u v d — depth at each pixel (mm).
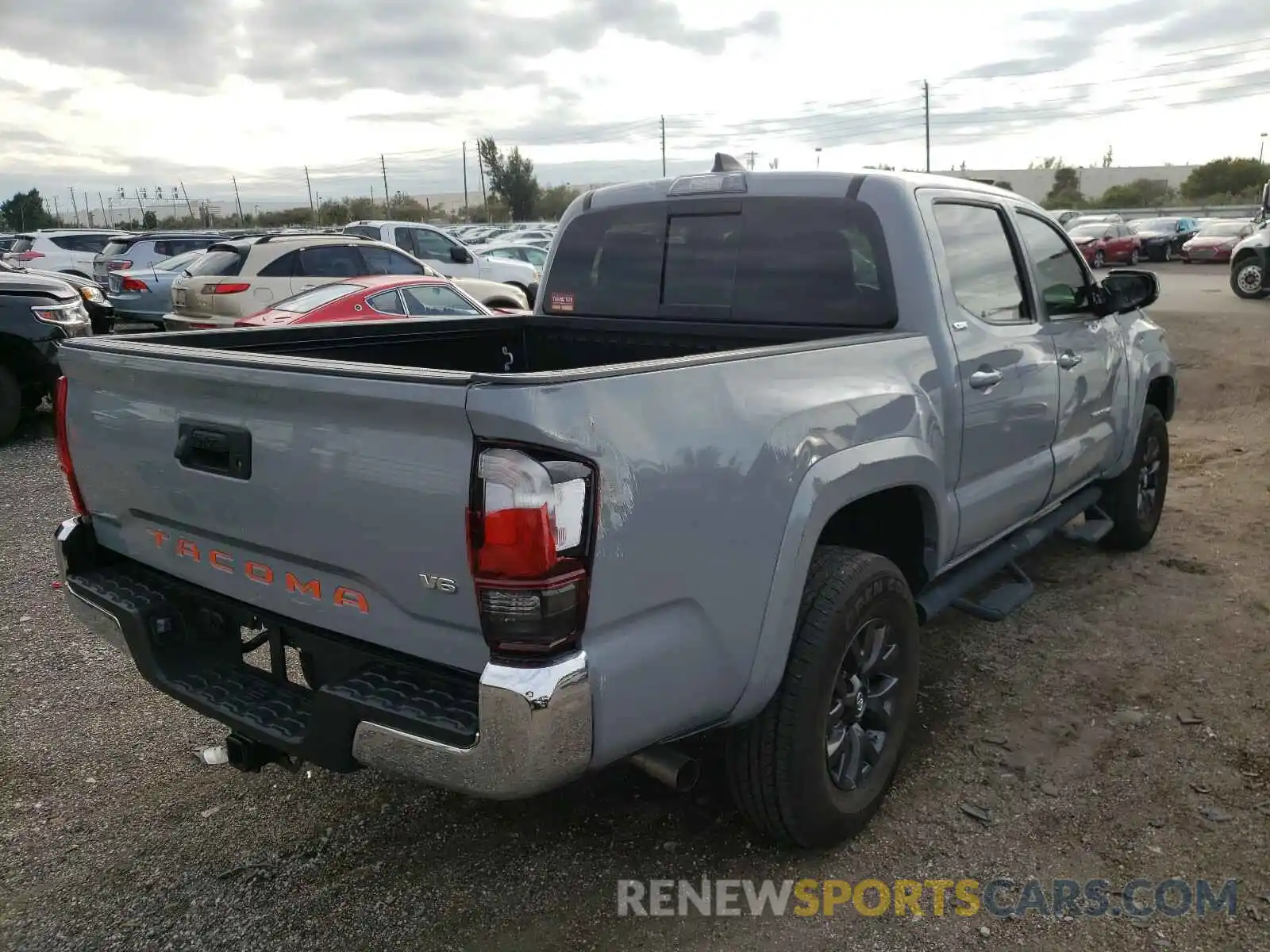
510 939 2662
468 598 2146
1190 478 7227
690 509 2324
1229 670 4117
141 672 2895
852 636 2846
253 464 2486
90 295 12914
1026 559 5551
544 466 2014
